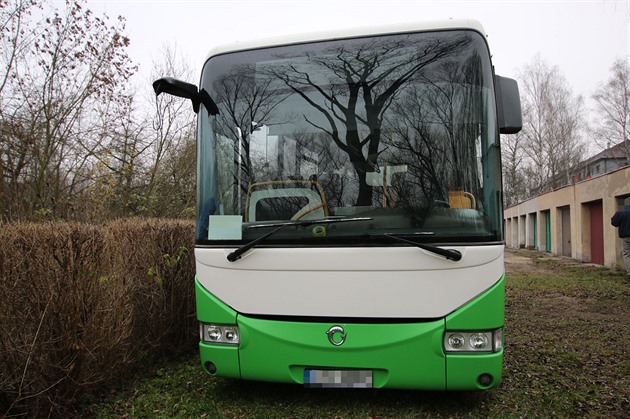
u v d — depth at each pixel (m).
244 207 3.88
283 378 3.59
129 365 4.52
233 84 4.12
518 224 34.50
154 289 4.84
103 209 9.35
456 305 3.41
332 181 3.78
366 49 3.96
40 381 3.43
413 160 3.69
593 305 8.93
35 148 10.52
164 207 13.90
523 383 4.55
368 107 3.84
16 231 3.33
